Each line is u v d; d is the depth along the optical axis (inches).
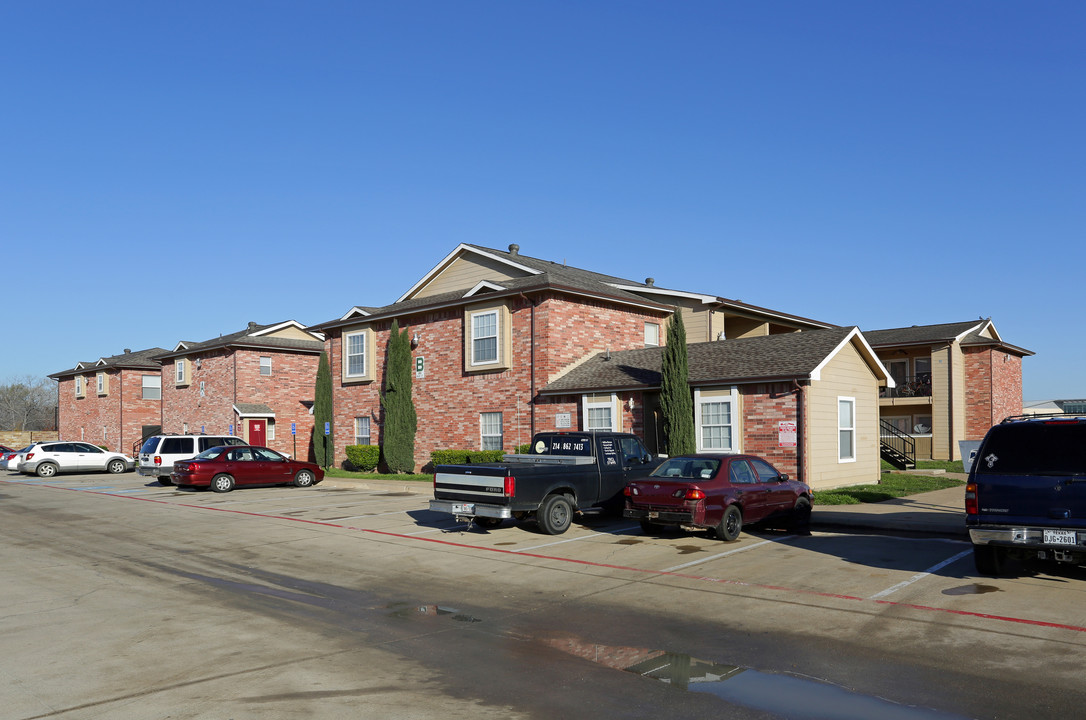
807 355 850.1
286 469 1037.2
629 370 984.3
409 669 267.0
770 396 832.9
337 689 245.6
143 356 2269.9
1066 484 367.9
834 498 762.8
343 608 360.5
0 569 462.0
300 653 285.9
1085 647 286.7
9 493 1018.7
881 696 238.7
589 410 979.3
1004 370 1449.3
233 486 997.2
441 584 414.6
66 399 2496.3
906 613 339.9
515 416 1068.5
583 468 606.9
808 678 256.7
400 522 664.4
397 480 1083.3
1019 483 379.9
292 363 1737.2
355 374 1333.7
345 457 1342.3
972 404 1392.7
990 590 381.4
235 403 1651.1
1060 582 398.3
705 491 528.1
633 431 931.3
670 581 416.2
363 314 1321.4
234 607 362.0
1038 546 372.5
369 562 481.1
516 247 1384.1
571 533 596.1
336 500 864.3
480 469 572.7
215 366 1742.1
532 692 243.1
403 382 1189.1
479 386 1121.4
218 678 256.7
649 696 239.5
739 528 550.0
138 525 664.4
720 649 291.0
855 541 545.0
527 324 1059.9
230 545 550.6
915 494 826.8
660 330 1221.1
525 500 563.8
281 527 640.4
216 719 219.9
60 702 234.4
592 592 391.9
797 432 810.8
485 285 1087.6
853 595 375.9
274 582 422.0
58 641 302.8
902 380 1487.5
